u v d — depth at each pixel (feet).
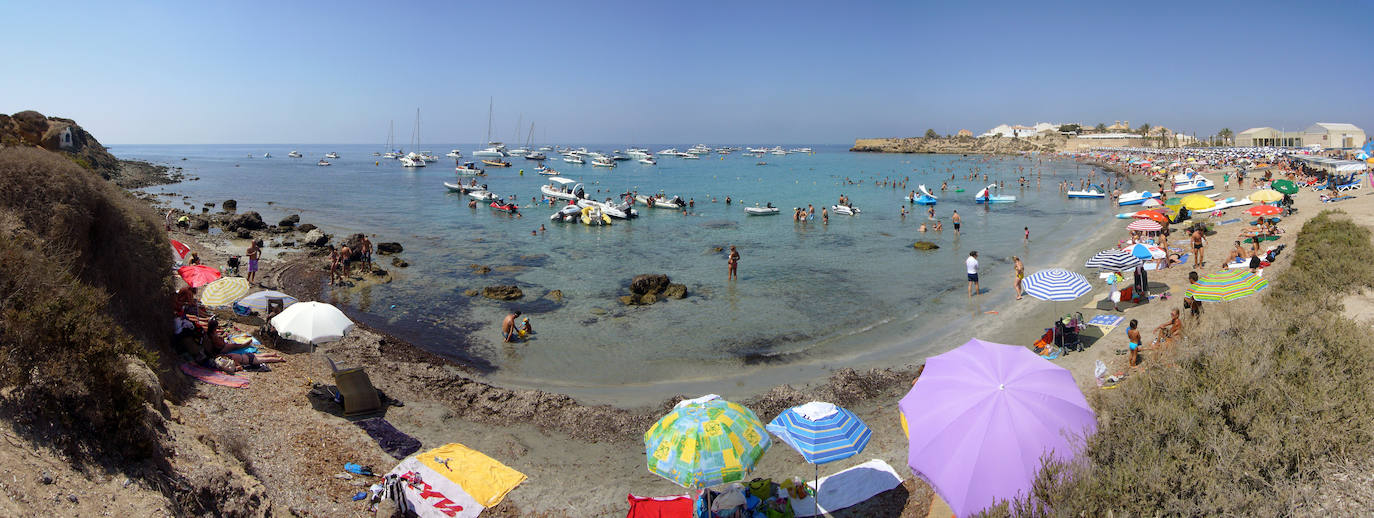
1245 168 268.21
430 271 106.83
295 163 536.42
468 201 218.79
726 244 134.00
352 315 80.48
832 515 37.04
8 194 44.52
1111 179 296.30
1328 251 73.36
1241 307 65.00
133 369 37.93
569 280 100.42
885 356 66.90
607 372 63.16
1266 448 30.63
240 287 65.36
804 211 167.02
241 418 44.39
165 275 57.26
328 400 51.01
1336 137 431.02
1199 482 28.53
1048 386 33.35
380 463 42.24
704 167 469.16
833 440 34.71
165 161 566.77
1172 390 37.65
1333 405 33.32
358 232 149.38
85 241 47.83
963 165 450.30
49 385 29.96
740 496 36.70
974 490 29.81
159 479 30.66
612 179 342.23
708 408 35.76
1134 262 77.51
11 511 22.41
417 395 54.44
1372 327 48.21
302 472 39.22
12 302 33.58
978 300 86.63
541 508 39.34
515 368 64.03
